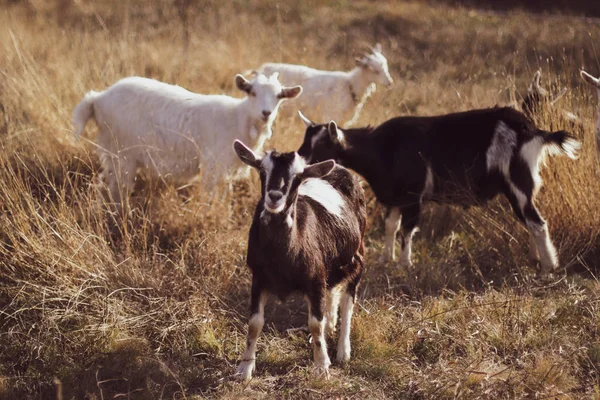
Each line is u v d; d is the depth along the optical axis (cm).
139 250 769
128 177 859
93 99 873
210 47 1533
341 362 628
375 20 1930
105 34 1520
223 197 850
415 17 1975
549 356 621
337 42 1756
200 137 842
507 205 903
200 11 1880
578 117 918
